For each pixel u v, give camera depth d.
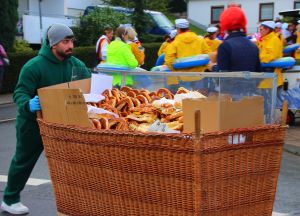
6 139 8.79
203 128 2.94
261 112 3.09
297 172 6.58
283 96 9.38
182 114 3.21
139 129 3.29
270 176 3.05
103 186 3.10
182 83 4.30
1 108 13.18
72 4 25.86
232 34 6.10
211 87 4.17
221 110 2.90
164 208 2.88
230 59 6.02
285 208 5.10
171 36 12.70
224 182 2.85
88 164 3.14
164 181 2.85
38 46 20.41
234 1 39.66
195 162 2.71
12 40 16.44
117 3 26.89
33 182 6.01
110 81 4.00
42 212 5.01
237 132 2.84
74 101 3.24
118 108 3.70
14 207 4.89
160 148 2.81
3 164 6.96
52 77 4.45
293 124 9.87
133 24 24.36
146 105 3.61
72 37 4.47
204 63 8.64
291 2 38.06
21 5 23.67
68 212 3.37
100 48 13.25
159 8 29.38
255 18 39.12
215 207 2.85
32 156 4.70
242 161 2.90
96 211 3.19
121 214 3.06
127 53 8.88
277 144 3.01
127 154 2.93
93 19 22.53
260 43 9.15
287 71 9.35
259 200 3.04
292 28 13.02
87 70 4.74
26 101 4.21
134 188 2.97
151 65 21.69
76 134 3.14
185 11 53.88
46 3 24.89
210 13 41.22
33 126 4.52
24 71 4.41
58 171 3.37
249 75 4.09
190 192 2.78
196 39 8.74
